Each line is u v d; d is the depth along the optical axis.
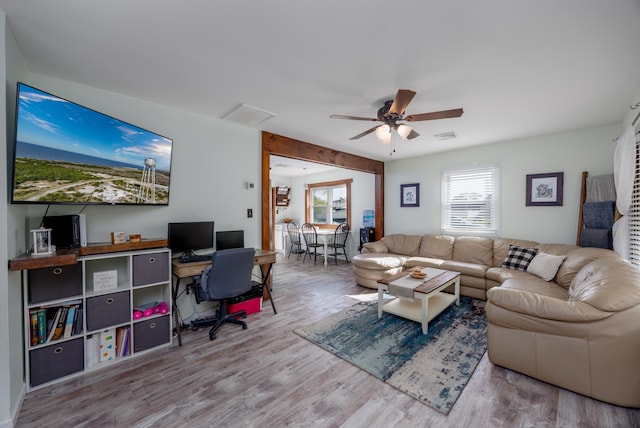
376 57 1.95
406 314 2.91
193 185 3.10
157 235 2.83
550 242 3.83
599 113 3.00
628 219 2.53
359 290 4.18
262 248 3.72
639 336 1.58
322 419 1.60
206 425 1.56
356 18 1.55
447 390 1.83
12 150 1.69
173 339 2.60
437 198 4.98
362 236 5.90
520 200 4.07
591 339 1.70
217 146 3.29
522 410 1.64
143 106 2.72
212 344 2.50
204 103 2.80
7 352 1.51
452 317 3.08
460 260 4.29
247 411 1.67
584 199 3.50
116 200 2.26
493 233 4.34
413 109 2.88
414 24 1.60
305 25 1.61
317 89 2.45
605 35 1.68
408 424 1.55
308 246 6.62
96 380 1.97
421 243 4.86
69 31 1.67
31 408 1.69
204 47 1.85
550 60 1.97
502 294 2.03
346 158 4.91
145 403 1.74
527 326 1.92
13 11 1.49
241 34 1.71
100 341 2.16
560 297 2.58
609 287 1.78
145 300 2.74
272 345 2.48
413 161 5.32
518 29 1.63
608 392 1.66
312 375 2.03
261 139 3.71
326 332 2.73
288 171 7.31
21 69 1.91
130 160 2.37
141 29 1.66
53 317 1.96
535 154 3.93
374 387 1.88
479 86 2.38
